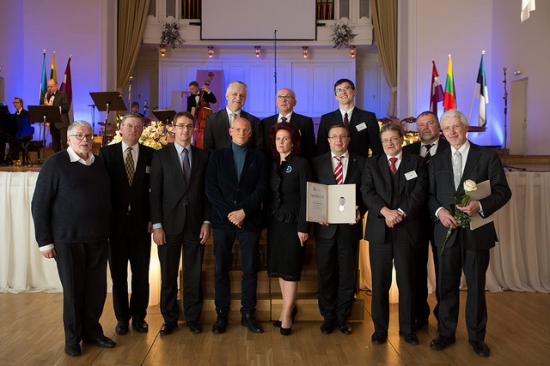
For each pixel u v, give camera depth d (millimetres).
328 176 3791
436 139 4098
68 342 3428
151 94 12984
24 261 5246
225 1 12180
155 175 3764
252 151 3820
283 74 12688
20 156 9047
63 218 3369
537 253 5281
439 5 10625
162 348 3543
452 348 3547
